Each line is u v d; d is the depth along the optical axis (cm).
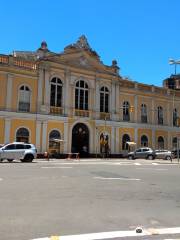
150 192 1250
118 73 4862
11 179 1509
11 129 3819
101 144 4581
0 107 3766
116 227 742
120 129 4806
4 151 2852
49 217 819
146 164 2953
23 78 3962
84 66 4506
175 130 5538
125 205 992
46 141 4066
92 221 789
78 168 2234
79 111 4409
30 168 2106
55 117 4159
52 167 2262
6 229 706
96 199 1070
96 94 4600
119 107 4831
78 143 4406
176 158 5012
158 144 5284
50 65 4178
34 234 674
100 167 2378
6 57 3866
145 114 5162
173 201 1079
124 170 2161
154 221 809
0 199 1026
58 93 4250
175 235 683
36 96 4044
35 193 1148
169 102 5522
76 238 647
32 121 3984
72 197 1092
